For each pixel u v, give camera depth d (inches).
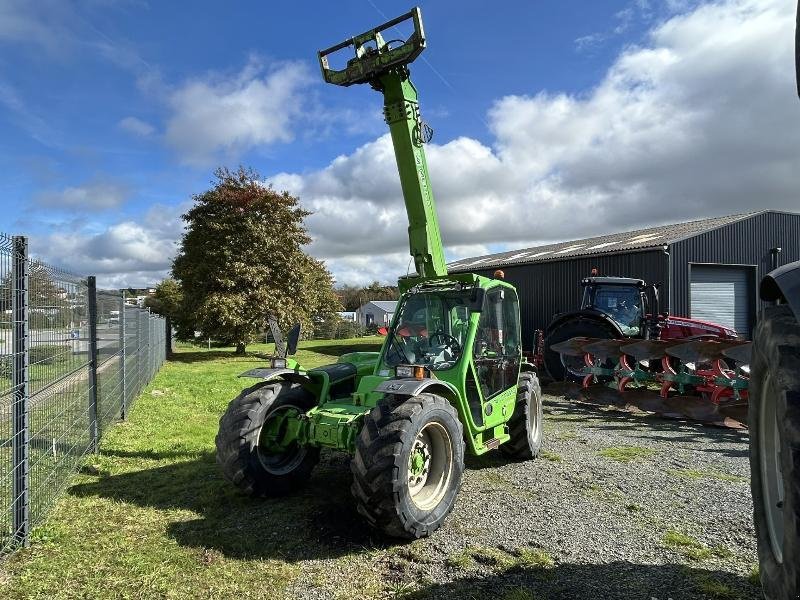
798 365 75.0
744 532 146.9
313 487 183.9
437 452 153.4
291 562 129.7
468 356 172.6
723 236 584.4
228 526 150.7
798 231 634.2
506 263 721.6
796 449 68.3
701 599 113.0
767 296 97.2
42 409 157.3
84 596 113.8
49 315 162.2
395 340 185.0
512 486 186.1
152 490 180.2
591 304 457.7
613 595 114.6
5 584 117.8
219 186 810.2
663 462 217.6
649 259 554.3
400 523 135.1
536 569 126.1
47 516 154.9
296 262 840.9
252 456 167.0
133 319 345.7
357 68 193.3
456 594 115.3
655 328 405.4
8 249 133.6
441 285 186.2
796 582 68.2
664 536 144.3
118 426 274.1
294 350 183.8
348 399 182.4
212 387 432.5
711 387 308.0
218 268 786.2
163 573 123.2
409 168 195.0
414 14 181.5
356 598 114.0
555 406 351.3
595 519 156.4
